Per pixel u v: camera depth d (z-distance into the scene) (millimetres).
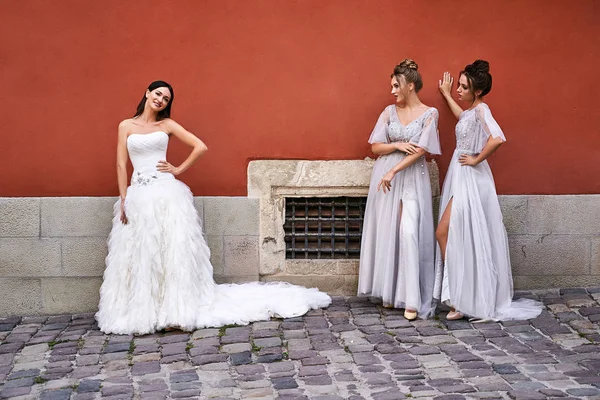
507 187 5711
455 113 5574
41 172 5566
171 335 4879
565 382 3785
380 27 5605
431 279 5320
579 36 5637
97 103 5555
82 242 5590
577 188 5719
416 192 5301
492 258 5191
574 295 5566
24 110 5531
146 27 5543
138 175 5117
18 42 5500
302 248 5844
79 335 4984
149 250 4965
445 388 3746
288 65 5613
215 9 5559
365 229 5473
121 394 3811
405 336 4734
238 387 3873
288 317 5195
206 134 5625
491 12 5609
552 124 5684
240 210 5672
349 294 5805
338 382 3896
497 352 4355
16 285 5594
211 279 5238
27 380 4086
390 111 5375
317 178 5672
